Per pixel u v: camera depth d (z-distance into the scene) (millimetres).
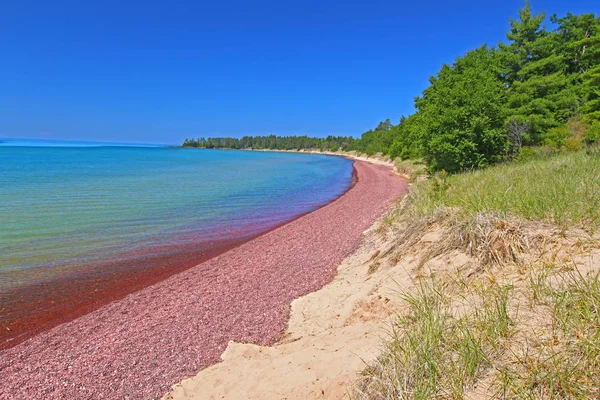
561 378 2400
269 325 6324
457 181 12781
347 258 9828
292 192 28500
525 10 29234
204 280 8945
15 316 7277
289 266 9648
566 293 3275
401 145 56031
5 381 5086
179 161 74938
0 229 14156
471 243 5109
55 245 12289
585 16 32969
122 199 22344
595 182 6426
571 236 4496
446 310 3865
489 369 2770
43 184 29250
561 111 24891
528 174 9828
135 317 6996
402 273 5980
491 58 26141
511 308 3443
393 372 3037
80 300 8031
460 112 20062
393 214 12953
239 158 99688
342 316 5797
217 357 5402
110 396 4648
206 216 17984
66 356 5680
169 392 4594
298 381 3842
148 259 11023
